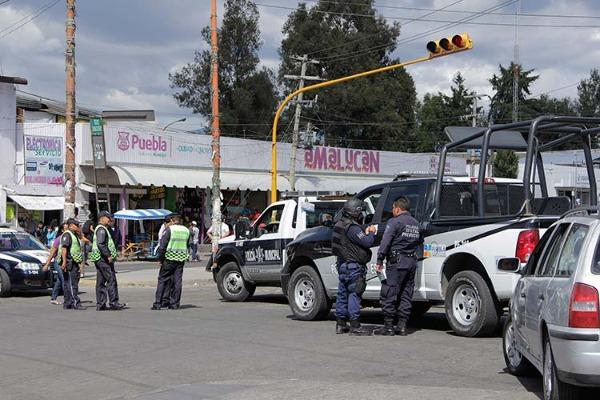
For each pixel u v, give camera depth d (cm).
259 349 1024
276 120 2727
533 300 722
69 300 1631
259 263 1712
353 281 1140
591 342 599
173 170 3897
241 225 1761
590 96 9319
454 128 1231
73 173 2384
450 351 984
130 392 795
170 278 1595
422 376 838
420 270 1141
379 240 1214
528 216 1019
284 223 1673
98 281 1578
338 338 1111
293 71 6438
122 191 3728
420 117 8669
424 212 1163
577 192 4131
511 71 7344
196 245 3656
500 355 951
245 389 788
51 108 4559
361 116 6569
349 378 834
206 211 4162
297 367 901
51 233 3036
